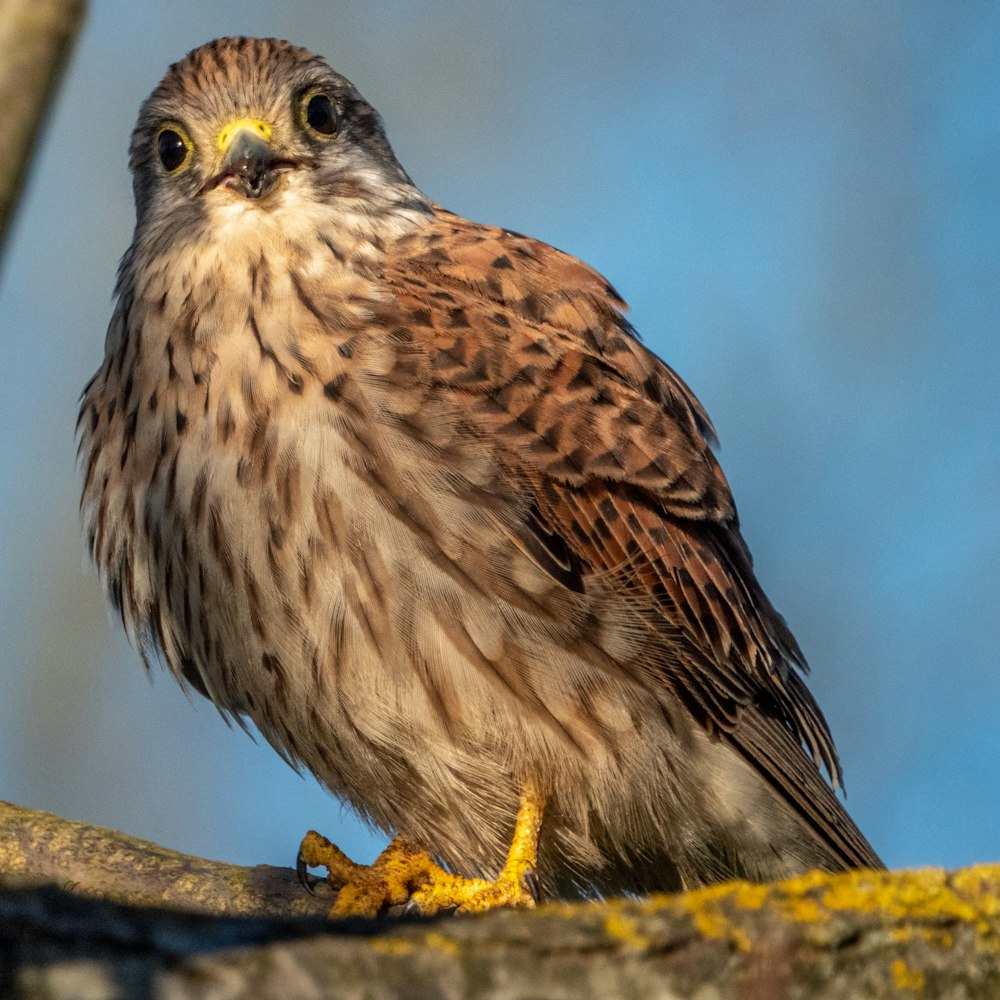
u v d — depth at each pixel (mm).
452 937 4434
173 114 9828
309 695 8641
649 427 9102
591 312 9531
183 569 8766
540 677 8461
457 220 10180
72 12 3533
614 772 8625
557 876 9352
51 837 8391
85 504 9484
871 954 4832
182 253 9031
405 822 9094
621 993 4504
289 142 9703
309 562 8320
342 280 8836
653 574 8906
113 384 9211
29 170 3479
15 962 3854
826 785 9344
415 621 8336
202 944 4168
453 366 8578
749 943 4703
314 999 4102
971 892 5051
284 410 8336
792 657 10352
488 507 8414
